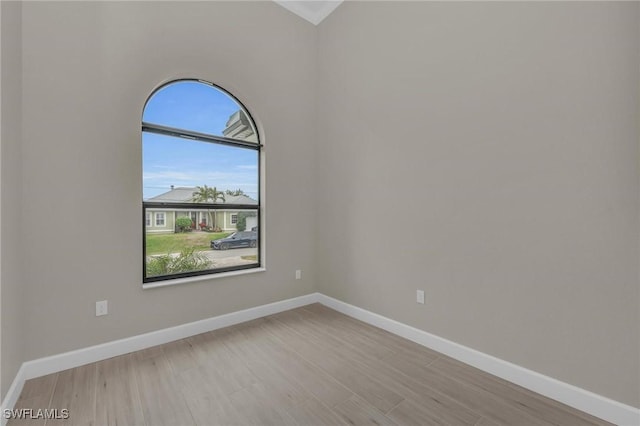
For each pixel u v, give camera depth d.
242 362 2.22
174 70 2.57
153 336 2.48
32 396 1.80
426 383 1.96
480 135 2.12
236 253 3.12
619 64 1.56
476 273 2.16
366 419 1.63
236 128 3.10
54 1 2.05
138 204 2.41
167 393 1.85
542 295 1.85
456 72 2.25
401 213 2.67
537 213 1.86
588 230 1.67
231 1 2.90
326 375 2.05
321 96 3.54
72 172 2.12
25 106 1.94
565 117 1.74
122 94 2.32
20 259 1.89
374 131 2.90
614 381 1.60
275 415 1.66
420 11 2.50
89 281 2.20
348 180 3.20
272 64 3.21
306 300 3.55
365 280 3.03
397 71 2.69
